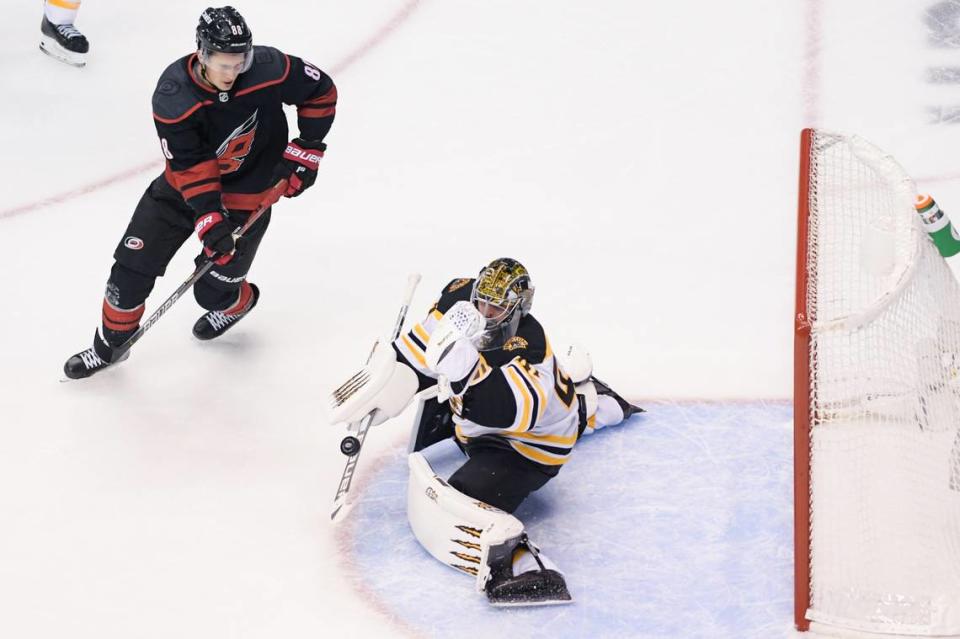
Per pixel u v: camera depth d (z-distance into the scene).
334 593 12.95
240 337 18.80
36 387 17.22
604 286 20.08
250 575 13.25
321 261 21.17
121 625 12.41
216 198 15.46
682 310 19.33
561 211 22.61
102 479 15.04
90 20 29.75
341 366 18.00
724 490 14.79
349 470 13.84
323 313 19.53
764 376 17.47
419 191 23.41
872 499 13.68
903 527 13.23
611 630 12.34
